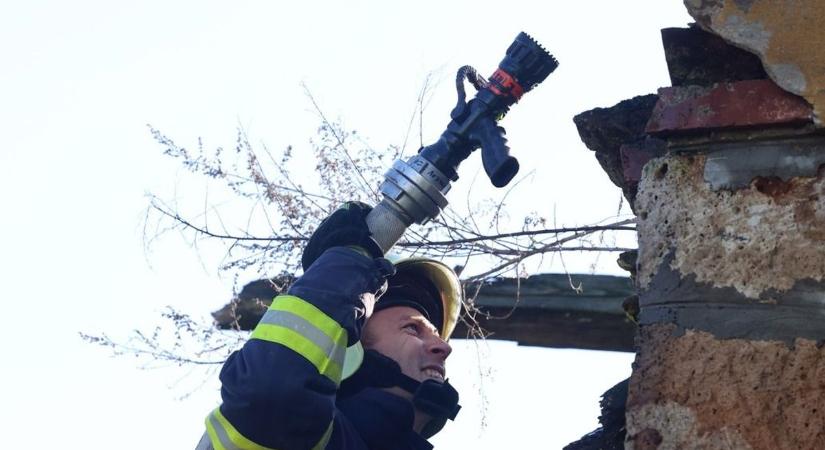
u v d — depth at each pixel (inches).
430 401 116.9
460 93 114.3
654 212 104.3
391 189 113.5
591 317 191.0
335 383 106.7
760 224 99.5
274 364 104.0
